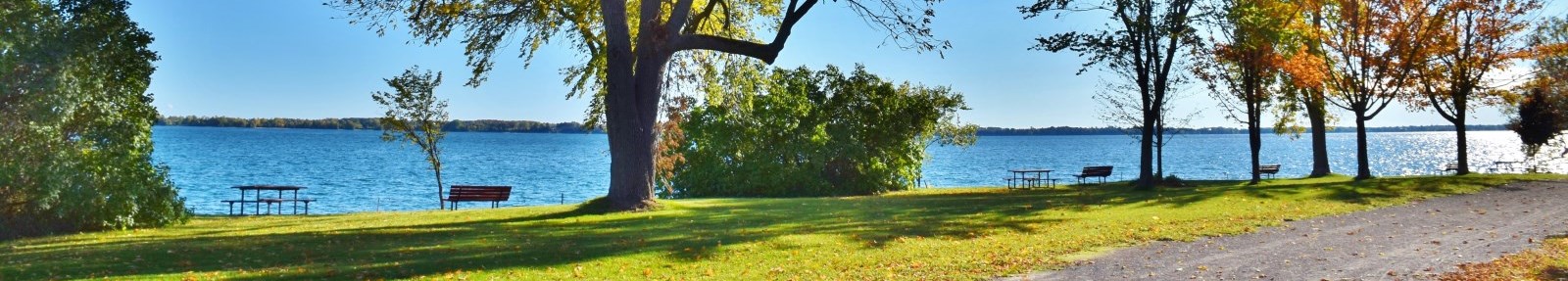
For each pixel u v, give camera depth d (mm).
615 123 20656
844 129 37844
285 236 15789
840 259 12766
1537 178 28891
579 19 21812
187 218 20406
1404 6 30094
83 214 17266
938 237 15445
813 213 20281
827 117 38281
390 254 13219
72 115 17281
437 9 21188
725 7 22406
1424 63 31938
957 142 48656
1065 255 13008
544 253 13375
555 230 16594
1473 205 20875
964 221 18125
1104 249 13617
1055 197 25984
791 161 36750
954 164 90438
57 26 16828
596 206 20703
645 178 20953
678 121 27672
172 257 12781
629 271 11766
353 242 14742
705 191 36688
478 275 11258
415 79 32469
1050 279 10922
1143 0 29078
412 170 67500
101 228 17812
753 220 18422
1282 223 17172
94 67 17719
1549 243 13625
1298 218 18078
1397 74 31094
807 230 16391
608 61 20656
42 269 11391
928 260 12555
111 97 18469
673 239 15047
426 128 32719
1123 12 29359
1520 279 10273
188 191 44031
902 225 17312
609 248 13953
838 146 37531
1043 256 12891
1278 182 32125
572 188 50375
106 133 18469
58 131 17109
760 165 36219
